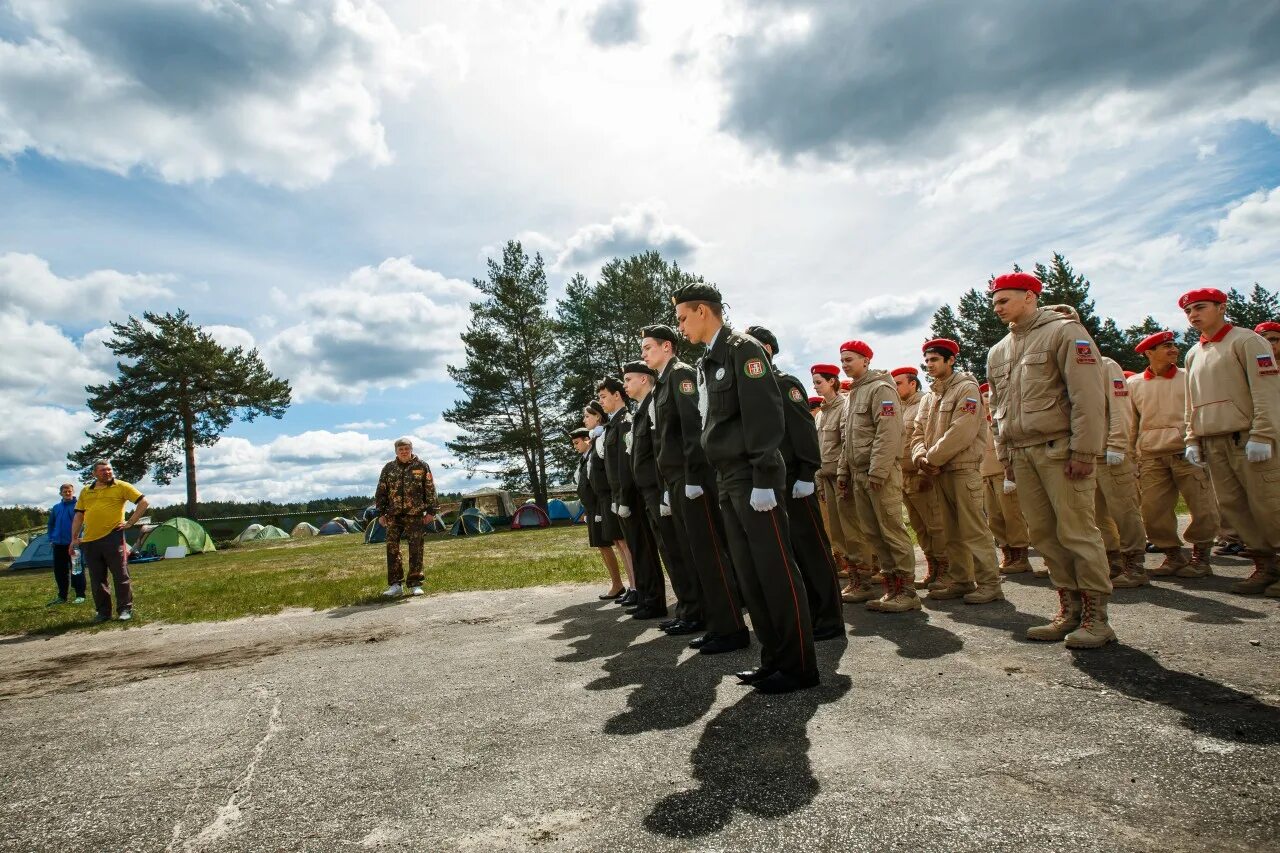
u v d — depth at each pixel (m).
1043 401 3.60
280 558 18.67
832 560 4.20
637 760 2.36
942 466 5.29
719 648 4.00
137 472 34.31
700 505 4.08
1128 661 3.08
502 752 2.56
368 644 5.11
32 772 2.70
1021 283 3.78
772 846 1.70
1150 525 5.61
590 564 10.09
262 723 3.18
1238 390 4.63
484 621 5.86
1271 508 4.40
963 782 1.98
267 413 37.25
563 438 33.91
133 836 2.07
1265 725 2.23
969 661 3.32
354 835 1.97
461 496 33.75
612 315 35.16
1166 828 1.67
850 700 2.82
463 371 33.06
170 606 8.22
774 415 3.04
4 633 7.10
